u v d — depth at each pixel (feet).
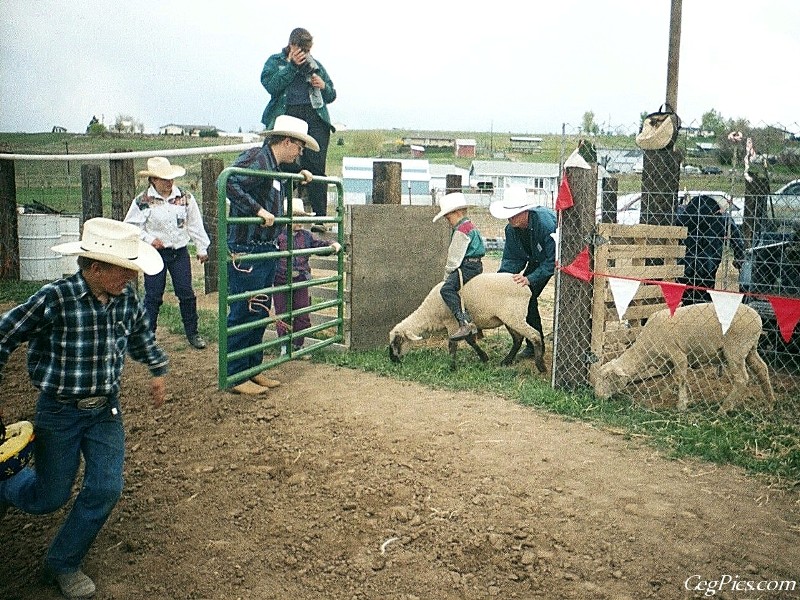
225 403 20.42
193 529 14.01
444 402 20.70
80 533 11.74
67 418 11.54
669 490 14.99
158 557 13.14
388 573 12.44
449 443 17.43
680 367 19.92
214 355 26.07
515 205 24.31
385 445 17.30
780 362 24.56
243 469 16.42
